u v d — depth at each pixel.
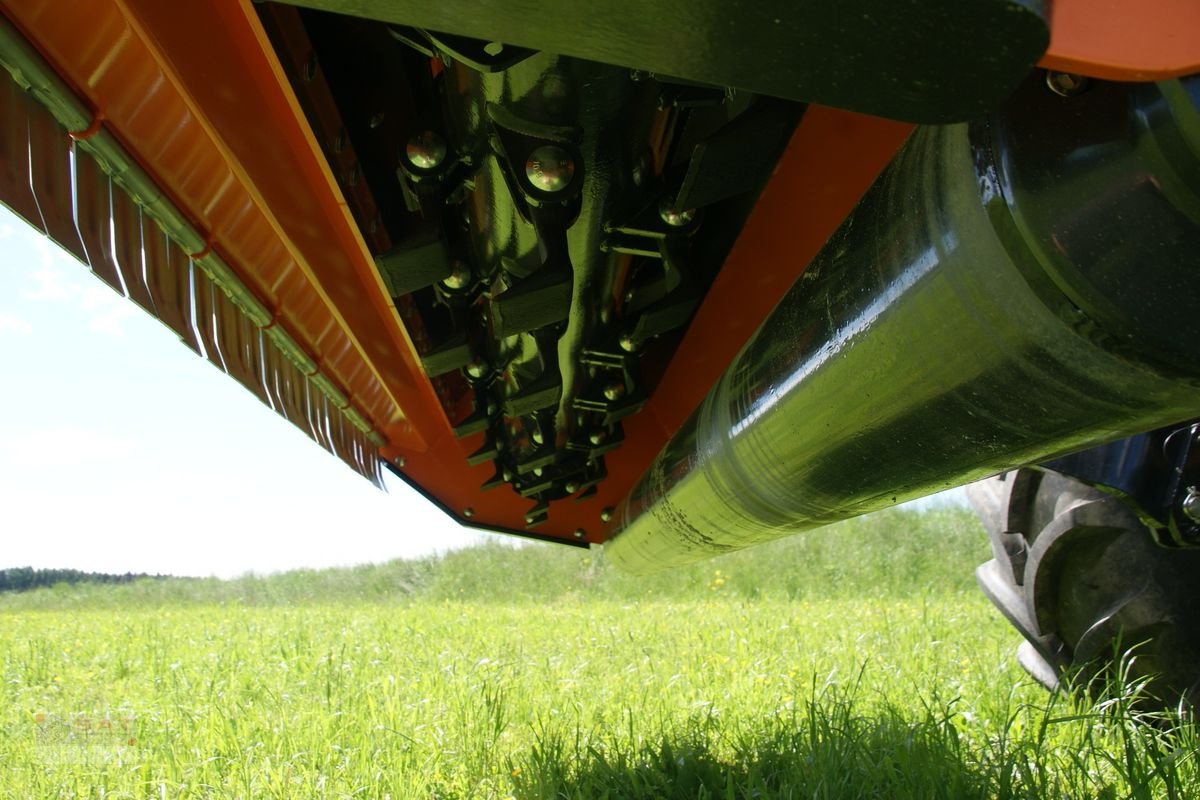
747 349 1.70
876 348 1.10
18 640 7.43
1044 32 0.54
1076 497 2.37
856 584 12.50
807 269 1.38
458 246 1.97
